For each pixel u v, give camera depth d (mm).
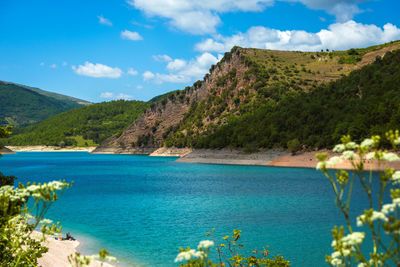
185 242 26844
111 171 115688
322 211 38438
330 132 113062
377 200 43469
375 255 5223
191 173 101438
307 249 23859
